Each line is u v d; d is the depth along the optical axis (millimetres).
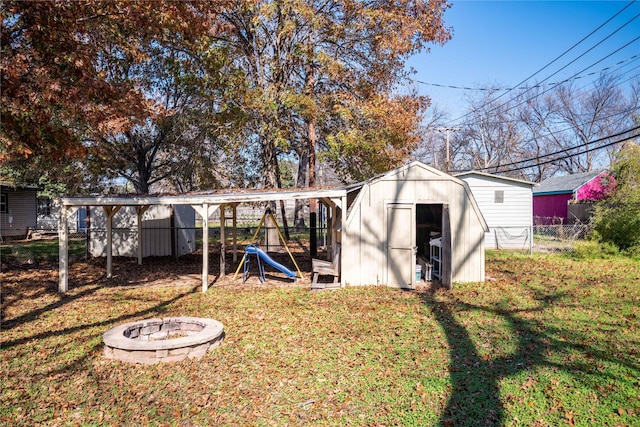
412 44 15727
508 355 5660
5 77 7695
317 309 8406
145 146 20906
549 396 4469
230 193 11000
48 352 6043
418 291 10172
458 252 11070
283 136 16281
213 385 4941
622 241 16047
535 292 9641
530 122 41312
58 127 9172
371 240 10867
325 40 16281
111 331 6242
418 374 5121
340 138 15547
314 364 5516
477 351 5836
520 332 6645
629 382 4746
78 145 10055
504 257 16016
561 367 5211
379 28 15617
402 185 10844
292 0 14461
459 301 8906
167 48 16078
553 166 43125
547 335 6465
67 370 5406
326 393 4703
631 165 16234
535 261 14875
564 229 20328
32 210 26359
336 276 11414
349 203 12797
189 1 10719
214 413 4312
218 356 5840
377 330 6910
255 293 10141
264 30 16578
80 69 9180
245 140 18266
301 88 16969
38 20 8258
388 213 10805
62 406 4469
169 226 16797
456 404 4355
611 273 12133
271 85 15391
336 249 11609
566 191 25375
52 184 27000
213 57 15000
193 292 10305
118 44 11320
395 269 10703
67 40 8938
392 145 17156
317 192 10727
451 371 5188
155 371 5352
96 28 10109
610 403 4297
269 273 13453
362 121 16703
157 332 6762
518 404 4320
